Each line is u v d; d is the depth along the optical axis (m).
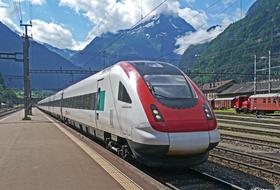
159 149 10.31
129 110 11.55
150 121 10.52
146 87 11.41
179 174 11.53
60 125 32.38
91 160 12.63
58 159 12.90
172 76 12.12
